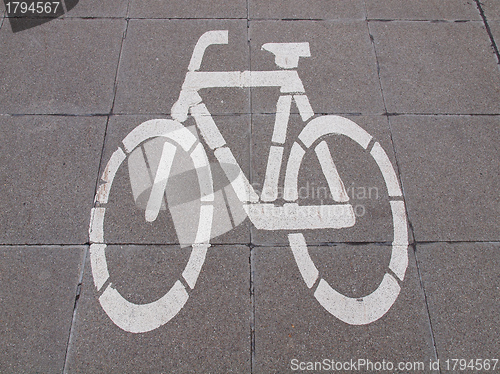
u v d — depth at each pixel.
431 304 2.89
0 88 3.66
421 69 3.82
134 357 2.72
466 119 3.58
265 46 3.90
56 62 3.79
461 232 3.12
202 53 3.86
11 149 3.40
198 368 2.70
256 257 3.01
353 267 2.99
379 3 4.20
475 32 4.04
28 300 2.88
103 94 3.64
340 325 2.82
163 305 2.87
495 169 3.38
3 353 2.72
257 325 2.81
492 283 2.96
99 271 2.97
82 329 2.80
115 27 4.00
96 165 3.34
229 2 4.17
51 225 3.11
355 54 3.88
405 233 3.11
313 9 4.14
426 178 3.32
